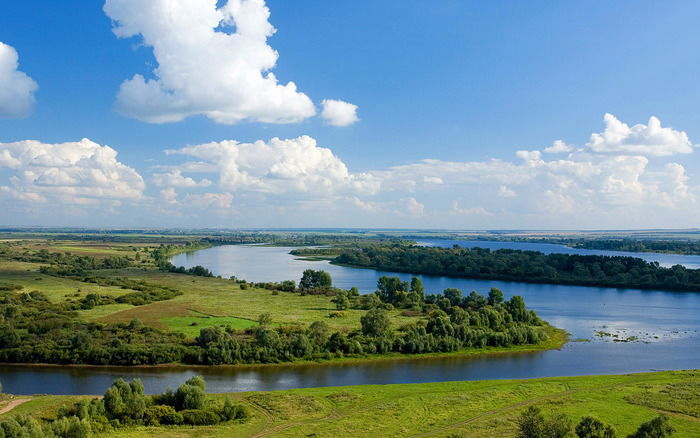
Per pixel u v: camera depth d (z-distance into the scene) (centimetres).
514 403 10019
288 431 8506
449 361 14412
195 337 15100
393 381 12350
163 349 13762
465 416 9250
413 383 11650
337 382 12219
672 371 12619
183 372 12925
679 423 8738
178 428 8612
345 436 8281
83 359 13462
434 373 13112
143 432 8356
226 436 8262
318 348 14625
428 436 8275
